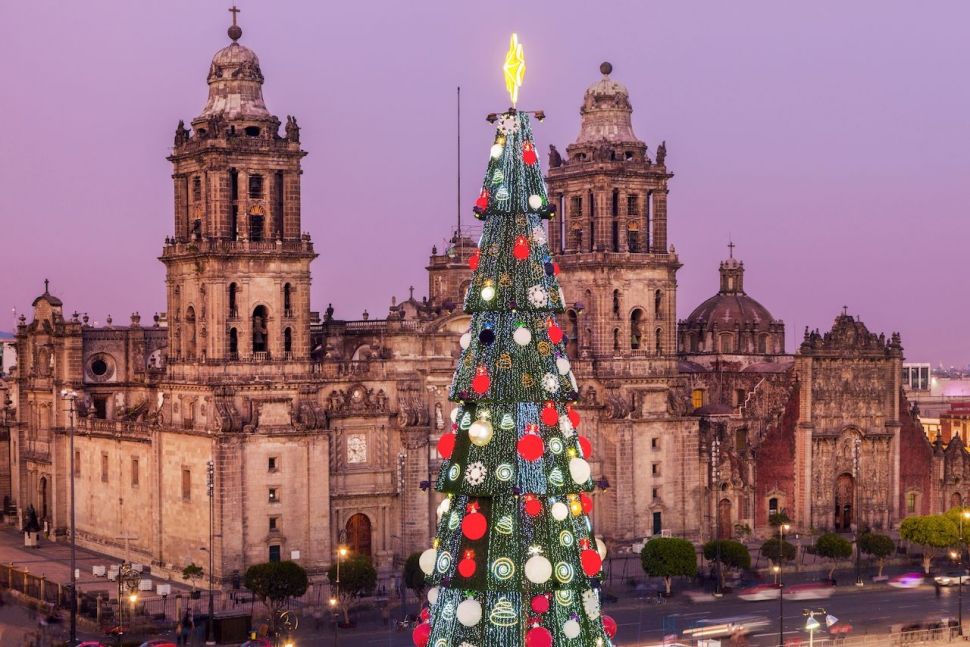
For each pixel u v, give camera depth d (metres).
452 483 58.47
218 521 164.62
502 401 58.59
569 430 59.19
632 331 198.00
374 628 148.75
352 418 175.00
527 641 56.38
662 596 166.50
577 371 193.38
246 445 166.12
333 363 174.50
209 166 168.12
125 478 183.88
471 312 60.34
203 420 168.25
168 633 145.25
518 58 60.38
